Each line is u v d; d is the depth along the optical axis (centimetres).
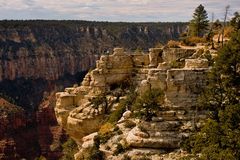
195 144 5778
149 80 6681
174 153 6062
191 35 11894
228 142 5234
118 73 9400
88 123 9112
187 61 7338
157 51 9225
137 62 9431
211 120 5738
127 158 6244
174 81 6494
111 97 9169
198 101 6381
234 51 6331
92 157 6788
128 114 7419
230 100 6169
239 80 6328
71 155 10512
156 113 6425
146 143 6241
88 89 9719
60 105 9831
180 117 6356
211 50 8669
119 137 6900
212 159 5134
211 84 6350
